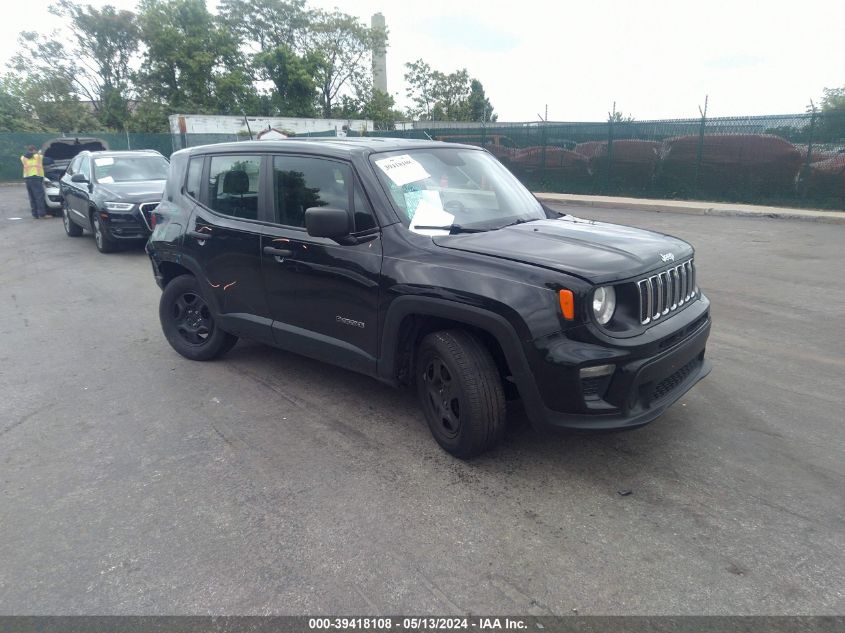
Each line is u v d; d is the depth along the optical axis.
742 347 5.55
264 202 4.59
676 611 2.50
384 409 4.47
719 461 3.62
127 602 2.64
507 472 3.56
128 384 5.07
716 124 16.12
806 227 12.28
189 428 4.26
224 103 40.00
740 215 14.19
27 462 3.86
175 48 39.75
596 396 3.21
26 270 10.02
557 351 3.11
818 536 2.93
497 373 3.47
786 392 4.57
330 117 43.62
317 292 4.19
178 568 2.85
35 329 6.71
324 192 4.19
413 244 3.71
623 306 3.23
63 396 4.86
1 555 2.98
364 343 4.00
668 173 17.27
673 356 3.36
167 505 3.35
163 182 11.66
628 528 3.03
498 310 3.24
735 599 2.55
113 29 40.56
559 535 2.99
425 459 3.75
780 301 6.98
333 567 2.82
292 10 42.75
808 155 14.62
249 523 3.17
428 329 3.84
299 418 4.36
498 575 2.74
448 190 4.19
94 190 11.21
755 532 2.97
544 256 3.36
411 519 3.16
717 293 7.37
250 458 3.83
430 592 2.65
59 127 38.47
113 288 8.59
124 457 3.89
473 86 54.38
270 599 2.64
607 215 14.69
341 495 3.39
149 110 39.25
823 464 3.57
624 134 18.03
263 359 5.56
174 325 5.63
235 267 4.77
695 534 2.97
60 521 3.24
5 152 29.94
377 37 44.59
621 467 3.58
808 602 2.52
